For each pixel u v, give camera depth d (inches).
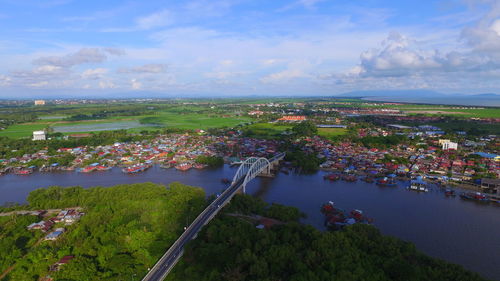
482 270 4749.0
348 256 4313.5
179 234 5467.5
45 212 6697.8
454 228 6092.5
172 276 4315.9
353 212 6643.7
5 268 4623.5
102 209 6471.5
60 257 4869.6
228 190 7568.9
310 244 4817.9
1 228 5802.2
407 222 6358.3
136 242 5201.8
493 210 6983.3
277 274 4237.2
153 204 6594.5
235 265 4382.4
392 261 4252.0
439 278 3973.9
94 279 4293.8
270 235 5009.8
